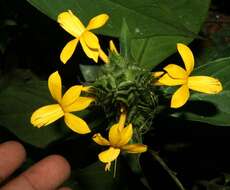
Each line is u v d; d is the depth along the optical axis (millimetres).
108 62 139
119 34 153
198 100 156
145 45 163
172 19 150
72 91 137
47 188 204
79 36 140
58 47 219
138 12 153
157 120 193
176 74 133
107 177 198
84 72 188
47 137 179
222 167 210
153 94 143
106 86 135
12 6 210
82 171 202
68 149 211
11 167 207
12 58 231
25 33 222
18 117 180
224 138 206
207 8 158
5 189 198
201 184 211
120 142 135
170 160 214
